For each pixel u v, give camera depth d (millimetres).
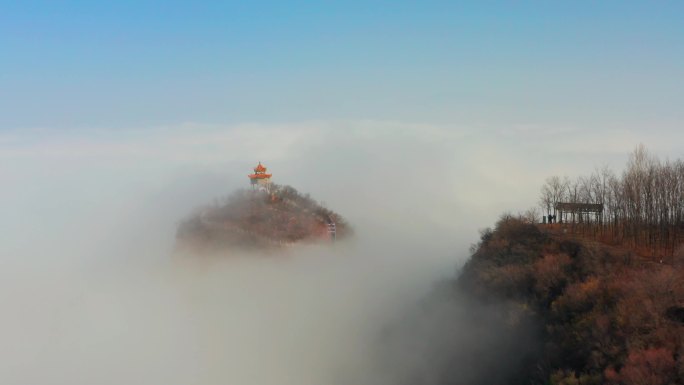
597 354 62250
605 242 104125
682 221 103312
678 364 54375
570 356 67688
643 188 106188
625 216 108625
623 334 62531
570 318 75688
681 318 63281
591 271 85250
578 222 123250
